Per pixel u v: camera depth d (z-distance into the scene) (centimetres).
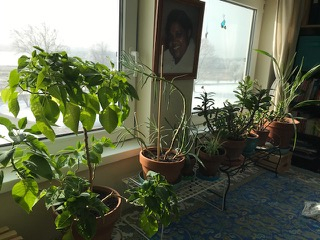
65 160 109
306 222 173
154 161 135
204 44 221
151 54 163
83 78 87
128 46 162
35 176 86
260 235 158
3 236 102
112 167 158
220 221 170
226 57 248
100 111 94
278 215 179
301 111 279
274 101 256
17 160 85
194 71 191
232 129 190
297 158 276
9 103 84
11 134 84
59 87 77
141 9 164
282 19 245
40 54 83
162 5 154
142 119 176
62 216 89
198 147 173
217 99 251
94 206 92
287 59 258
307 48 262
